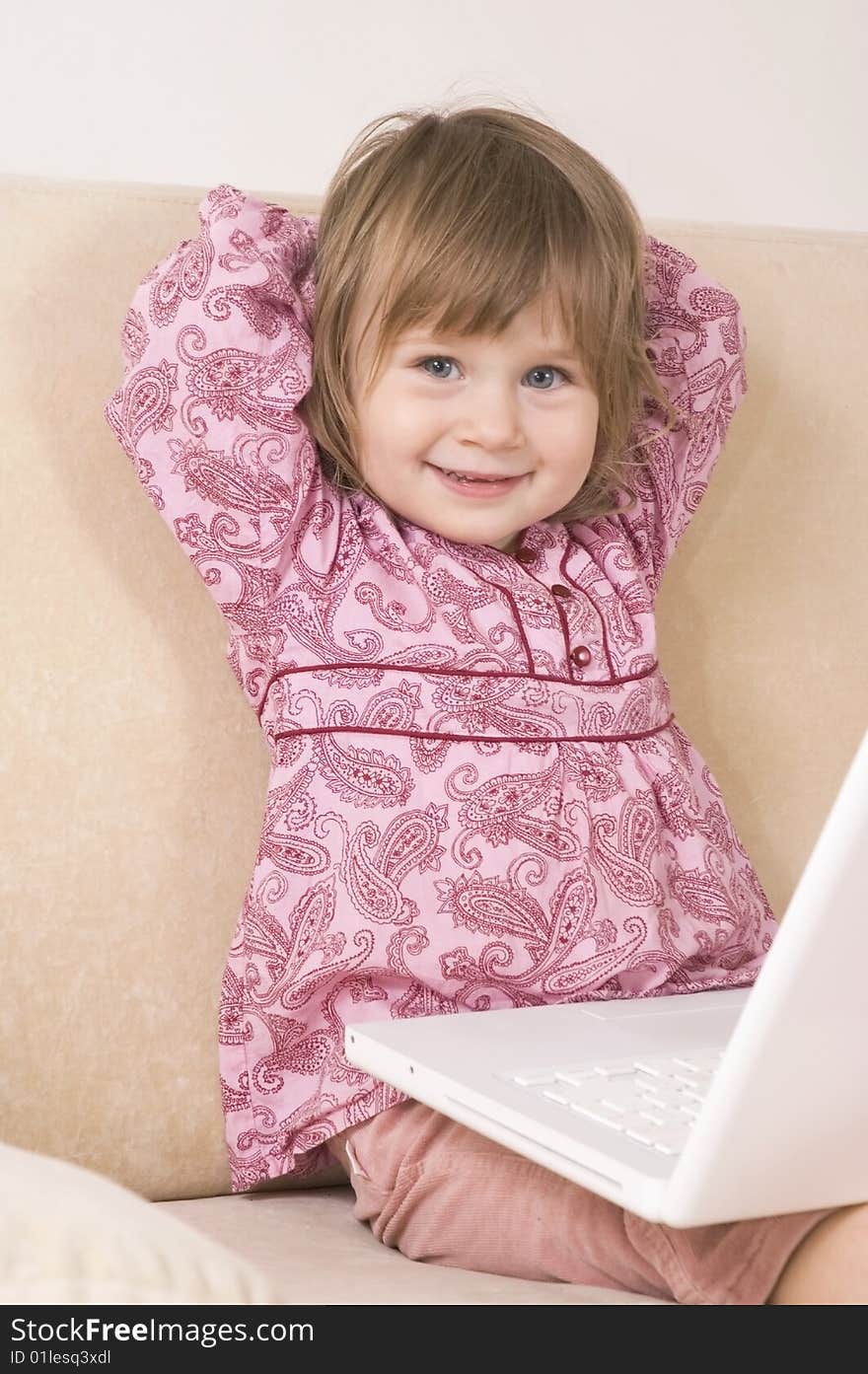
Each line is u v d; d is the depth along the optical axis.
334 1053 0.94
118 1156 0.96
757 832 1.17
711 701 1.17
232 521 0.98
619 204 1.09
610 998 0.97
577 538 1.13
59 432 0.99
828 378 1.23
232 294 0.99
